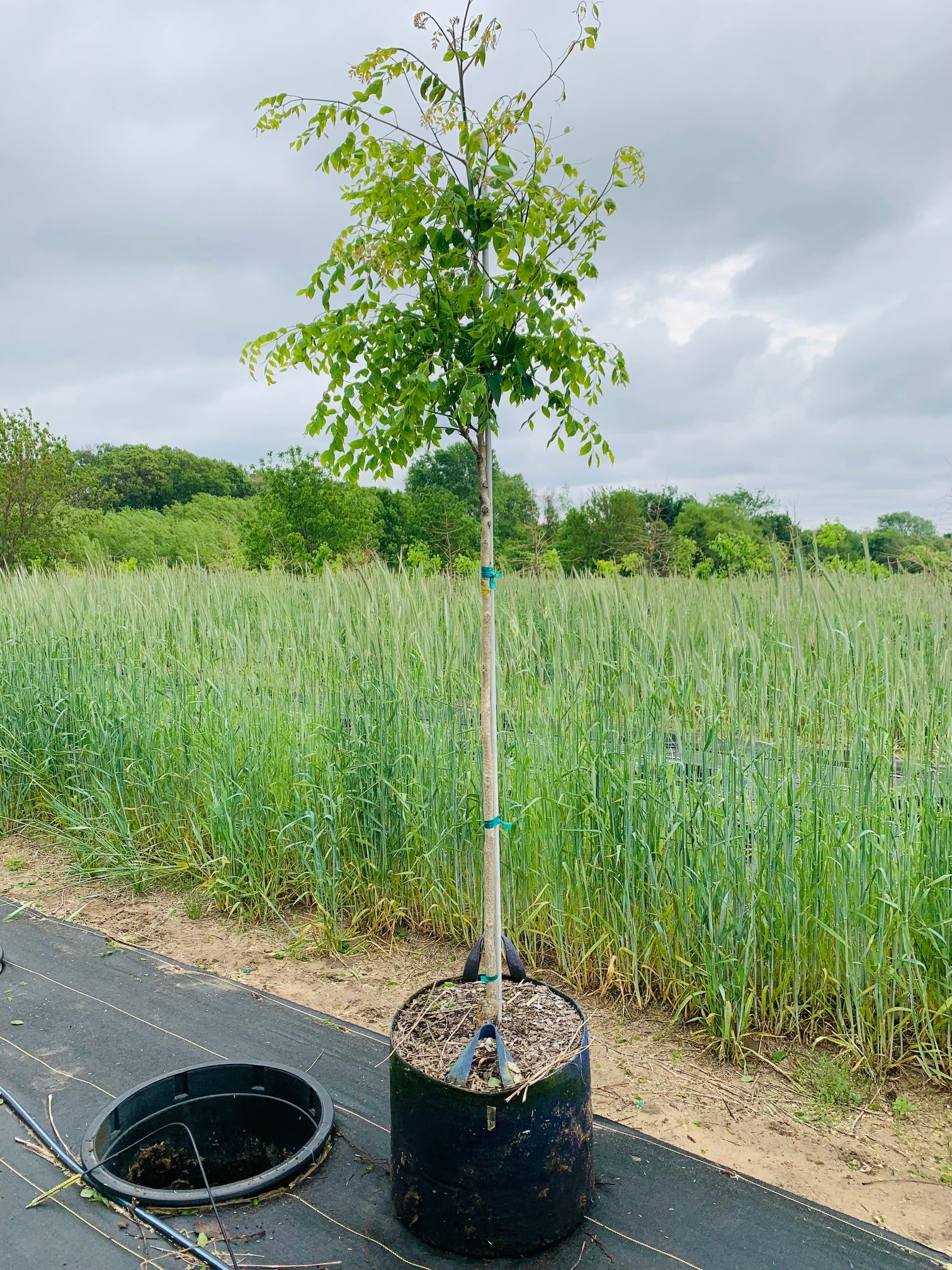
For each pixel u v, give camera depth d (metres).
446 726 5.13
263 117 2.67
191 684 6.41
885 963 3.77
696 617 5.22
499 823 2.89
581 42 2.52
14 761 7.18
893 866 3.71
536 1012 3.03
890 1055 3.63
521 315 2.49
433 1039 2.86
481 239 2.56
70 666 7.28
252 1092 3.42
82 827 6.31
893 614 4.48
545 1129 2.60
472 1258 2.61
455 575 6.79
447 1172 2.60
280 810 5.38
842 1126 3.31
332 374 2.81
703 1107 3.42
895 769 4.27
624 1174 3.00
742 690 4.09
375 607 5.61
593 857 4.34
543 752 4.69
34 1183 2.96
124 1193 2.82
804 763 3.99
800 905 3.91
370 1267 2.59
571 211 2.59
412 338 2.64
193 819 6.05
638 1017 4.13
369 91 2.54
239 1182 2.90
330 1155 3.10
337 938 4.91
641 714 4.29
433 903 5.04
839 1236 2.71
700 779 4.15
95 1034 3.97
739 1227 2.75
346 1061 3.73
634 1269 2.58
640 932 4.26
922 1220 2.79
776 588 4.43
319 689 5.79
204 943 5.02
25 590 8.53
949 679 3.97
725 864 3.89
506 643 5.14
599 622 4.73
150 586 7.72
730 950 3.88
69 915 5.41
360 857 5.29
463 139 2.48
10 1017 4.13
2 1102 3.45
